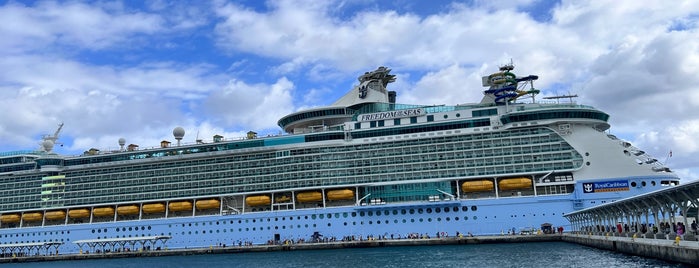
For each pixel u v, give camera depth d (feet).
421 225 276.62
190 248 302.86
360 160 298.35
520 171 274.36
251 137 325.83
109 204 332.39
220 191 315.17
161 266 239.09
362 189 296.51
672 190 145.38
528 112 278.87
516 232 264.93
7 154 366.43
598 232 229.04
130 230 320.50
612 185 262.67
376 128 302.86
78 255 316.81
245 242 297.33
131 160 336.08
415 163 290.35
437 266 184.24
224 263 237.66
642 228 198.80
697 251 134.41
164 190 325.21
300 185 301.63
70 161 350.43
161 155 333.62
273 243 291.99
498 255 209.46
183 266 231.91
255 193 308.19
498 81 305.12
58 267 263.49
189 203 318.24
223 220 303.68
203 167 323.78
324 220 288.51
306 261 226.58
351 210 285.64
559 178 270.05
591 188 263.90
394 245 272.31
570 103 286.87
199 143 331.16
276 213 296.51
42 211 347.77
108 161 343.67
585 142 273.54
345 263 210.59
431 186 284.82
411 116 300.81
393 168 292.61
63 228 335.06
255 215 298.97
